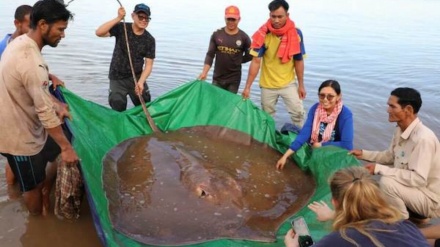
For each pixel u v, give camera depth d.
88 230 4.39
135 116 6.02
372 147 6.64
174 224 3.63
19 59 3.68
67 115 4.46
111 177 4.52
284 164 5.08
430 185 4.42
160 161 4.64
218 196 3.86
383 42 15.91
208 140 5.63
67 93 5.21
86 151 4.50
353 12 27.47
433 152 4.32
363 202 2.48
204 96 6.36
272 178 4.66
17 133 3.99
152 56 6.84
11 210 4.64
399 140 4.61
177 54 11.84
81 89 8.64
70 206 4.41
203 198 3.83
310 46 14.30
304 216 3.98
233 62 7.32
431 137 4.32
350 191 2.51
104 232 3.54
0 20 14.55
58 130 3.89
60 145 3.94
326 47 14.26
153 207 3.84
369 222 2.46
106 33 6.40
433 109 8.36
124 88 6.91
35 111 4.02
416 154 4.34
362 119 7.79
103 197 4.05
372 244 2.36
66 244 4.15
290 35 6.48
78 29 14.55
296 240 3.18
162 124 6.24
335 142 5.36
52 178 4.71
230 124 5.96
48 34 3.76
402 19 24.70
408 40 16.70
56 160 4.77
